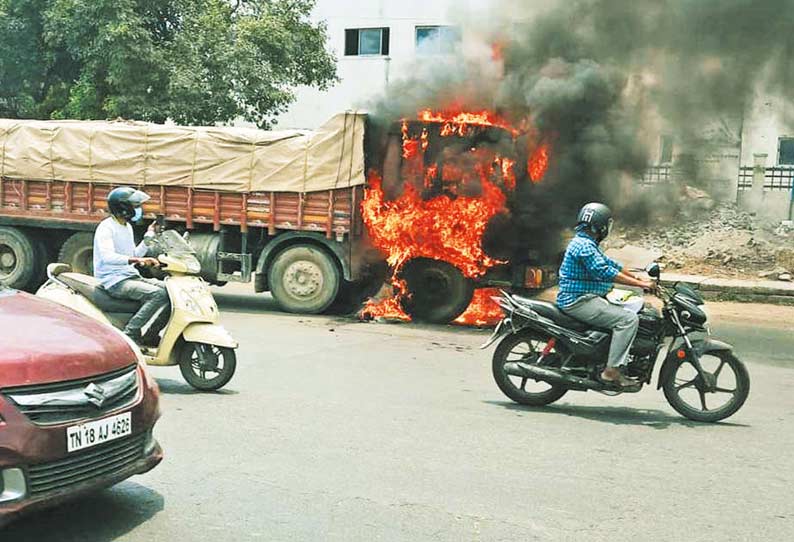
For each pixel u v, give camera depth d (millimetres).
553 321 6992
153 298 7199
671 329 6895
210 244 12766
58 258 14031
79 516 4395
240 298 14336
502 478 5145
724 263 17297
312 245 12500
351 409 6805
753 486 5129
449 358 9398
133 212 7473
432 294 12188
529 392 7234
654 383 8516
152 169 12961
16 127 13570
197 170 12773
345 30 28266
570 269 6941
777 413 7223
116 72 20609
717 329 12438
